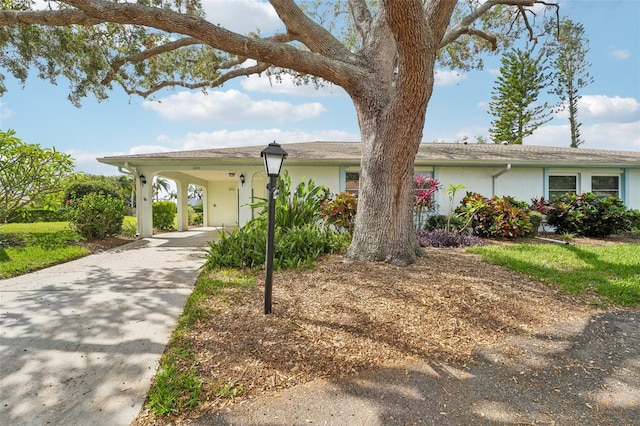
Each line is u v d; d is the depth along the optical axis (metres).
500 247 7.08
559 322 3.34
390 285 3.99
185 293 4.28
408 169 5.03
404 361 2.62
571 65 22.39
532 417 2.02
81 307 3.76
